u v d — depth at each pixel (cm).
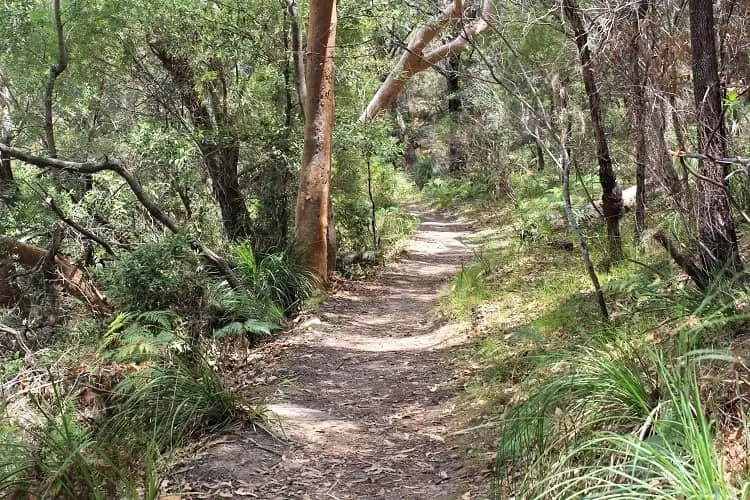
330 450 542
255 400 650
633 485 296
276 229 1370
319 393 695
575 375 440
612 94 730
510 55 810
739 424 351
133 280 870
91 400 577
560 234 1335
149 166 1256
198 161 1275
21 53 1263
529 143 2156
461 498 431
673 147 654
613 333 551
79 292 959
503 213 2195
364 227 1756
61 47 1203
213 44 1235
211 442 539
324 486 477
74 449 427
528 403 441
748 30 602
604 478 344
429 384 711
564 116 722
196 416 560
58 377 642
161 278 873
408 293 1292
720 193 548
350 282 1364
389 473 496
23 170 1450
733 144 584
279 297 1097
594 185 1556
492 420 549
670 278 657
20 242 975
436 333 934
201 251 1008
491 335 808
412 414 627
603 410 406
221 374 741
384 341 925
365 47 1478
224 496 456
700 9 545
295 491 468
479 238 1894
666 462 297
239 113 1295
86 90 1379
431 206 3209
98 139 1374
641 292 672
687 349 439
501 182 2452
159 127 1252
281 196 1363
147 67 1307
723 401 373
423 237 2141
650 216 981
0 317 904
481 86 1683
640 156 645
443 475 482
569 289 888
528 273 1116
